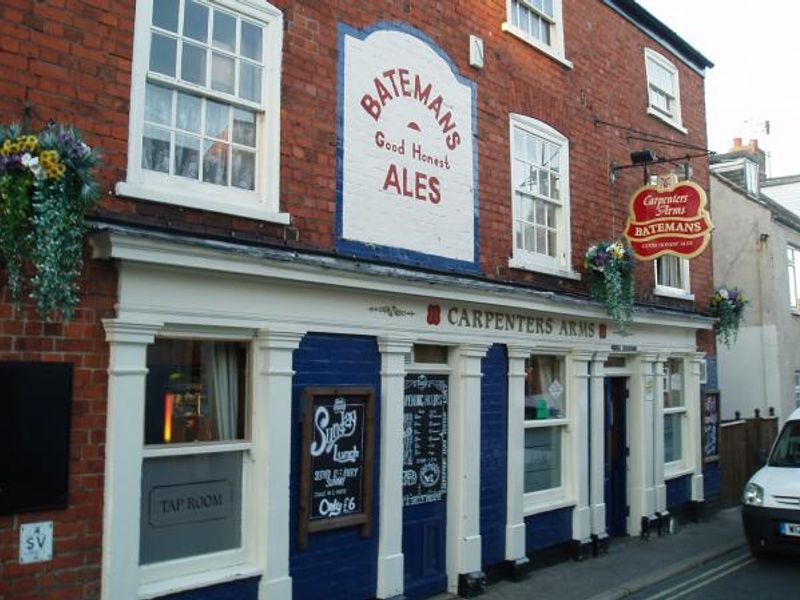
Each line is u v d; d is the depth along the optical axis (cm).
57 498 504
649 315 1162
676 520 1259
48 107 520
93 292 531
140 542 562
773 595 837
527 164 977
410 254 786
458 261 846
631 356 1188
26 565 490
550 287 983
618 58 1189
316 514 671
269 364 635
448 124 849
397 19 797
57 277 479
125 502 533
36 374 500
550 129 1010
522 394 920
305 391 663
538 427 984
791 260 1923
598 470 1052
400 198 780
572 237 1041
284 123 674
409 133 798
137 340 547
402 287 740
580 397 1023
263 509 624
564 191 1031
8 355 492
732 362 1798
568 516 1000
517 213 949
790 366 1825
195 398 614
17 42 507
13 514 487
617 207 1146
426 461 802
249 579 611
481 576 827
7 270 491
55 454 505
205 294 593
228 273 598
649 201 1055
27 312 500
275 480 632
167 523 581
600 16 1153
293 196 676
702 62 1458
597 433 1057
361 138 744
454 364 838
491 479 873
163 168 595
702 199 1013
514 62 962
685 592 856
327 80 715
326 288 682
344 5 739
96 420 528
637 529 1157
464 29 888
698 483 1321
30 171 466
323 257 683
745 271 1797
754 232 1794
